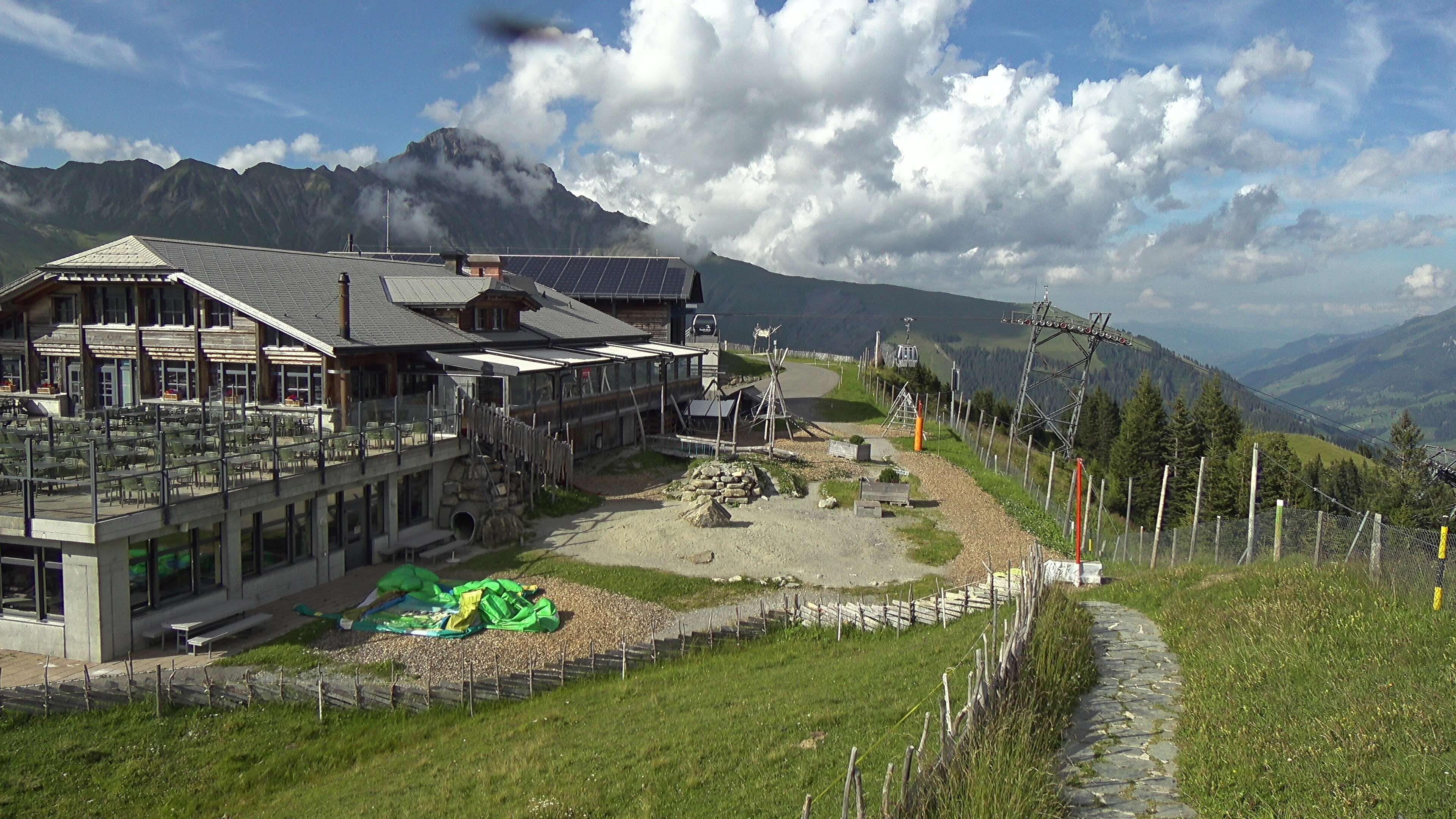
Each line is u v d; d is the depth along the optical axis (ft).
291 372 137.49
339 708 75.10
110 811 61.00
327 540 109.19
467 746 66.64
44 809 60.64
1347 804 37.70
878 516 147.64
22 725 69.92
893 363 404.36
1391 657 53.47
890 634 87.35
